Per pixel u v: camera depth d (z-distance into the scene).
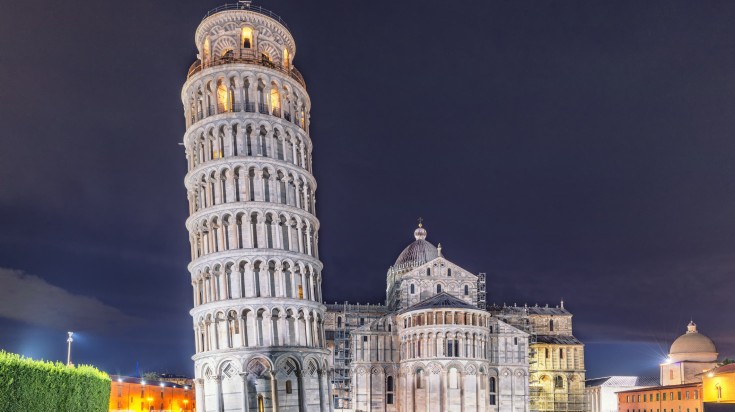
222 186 79.75
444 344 114.19
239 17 85.88
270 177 80.00
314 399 76.06
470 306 118.06
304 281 78.94
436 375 113.38
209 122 81.06
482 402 114.06
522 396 124.50
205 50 86.50
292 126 83.69
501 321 127.94
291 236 79.44
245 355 72.19
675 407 126.75
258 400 73.19
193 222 80.88
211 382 74.31
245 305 74.00
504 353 126.12
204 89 83.06
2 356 48.44
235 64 81.94
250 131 80.88
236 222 77.56
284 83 84.69
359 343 125.69
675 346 151.38
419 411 115.12
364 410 122.56
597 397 163.88
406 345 120.44
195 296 79.81
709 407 108.44
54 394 55.72
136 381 134.12
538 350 146.12
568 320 155.38
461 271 131.12
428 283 129.62
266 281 76.00
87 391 65.25
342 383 142.50
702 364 143.38
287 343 74.94
